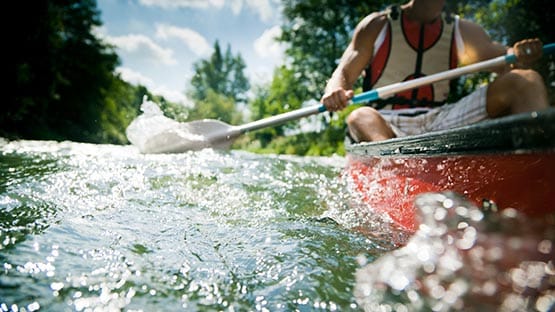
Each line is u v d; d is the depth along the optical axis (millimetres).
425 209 1060
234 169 2596
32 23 10680
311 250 1027
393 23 2482
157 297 781
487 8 9242
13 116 10445
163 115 3279
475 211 872
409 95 2516
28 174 1926
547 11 8445
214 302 773
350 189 2027
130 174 2098
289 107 18766
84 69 17844
